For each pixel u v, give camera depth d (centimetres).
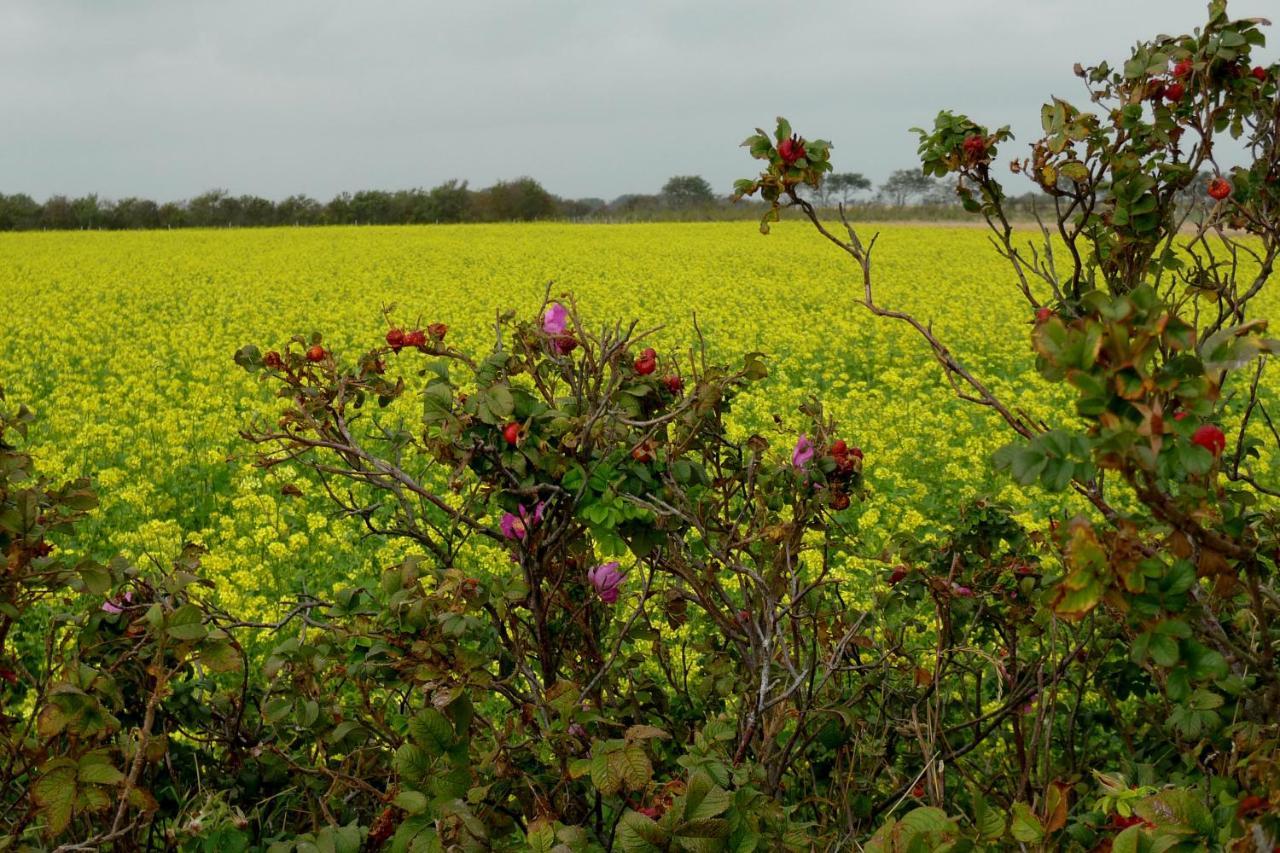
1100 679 342
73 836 262
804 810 326
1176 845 171
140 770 246
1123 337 144
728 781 225
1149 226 290
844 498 289
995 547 357
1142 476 155
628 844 193
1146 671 311
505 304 2230
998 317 1956
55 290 2530
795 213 6122
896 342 1702
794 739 281
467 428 254
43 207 6153
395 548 716
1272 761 170
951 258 3259
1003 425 1081
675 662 473
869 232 4497
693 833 193
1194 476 177
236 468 952
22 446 986
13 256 3497
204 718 299
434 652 239
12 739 254
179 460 970
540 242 4109
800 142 276
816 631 313
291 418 289
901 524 766
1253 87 282
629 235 4562
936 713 297
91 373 1473
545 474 258
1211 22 279
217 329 1866
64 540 725
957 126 305
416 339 281
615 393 264
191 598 293
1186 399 149
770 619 271
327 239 4372
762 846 214
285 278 2811
